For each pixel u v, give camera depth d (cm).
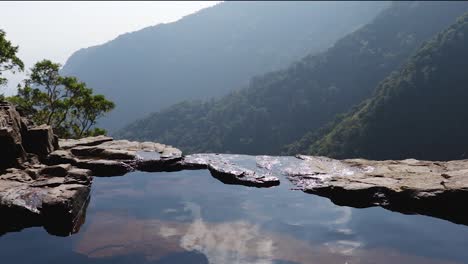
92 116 3291
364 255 624
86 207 855
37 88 3006
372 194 898
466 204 774
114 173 1125
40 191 814
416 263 595
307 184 1024
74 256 611
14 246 651
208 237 690
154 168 1189
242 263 586
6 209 733
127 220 777
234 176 1063
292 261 597
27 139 1098
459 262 600
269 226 751
